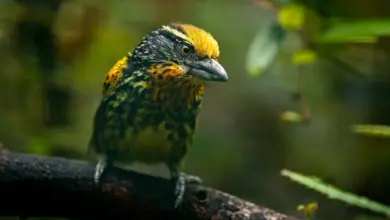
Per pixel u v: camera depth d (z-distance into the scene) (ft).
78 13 5.35
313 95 5.31
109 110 4.44
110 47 5.58
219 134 6.07
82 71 5.41
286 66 5.52
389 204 5.41
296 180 4.17
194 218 4.20
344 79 5.30
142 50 4.46
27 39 5.32
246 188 5.96
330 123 5.44
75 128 5.34
